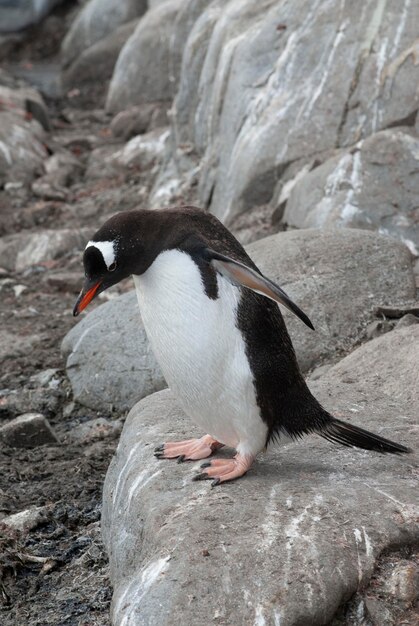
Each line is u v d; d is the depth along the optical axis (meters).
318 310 10.88
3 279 16.19
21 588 7.80
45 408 11.50
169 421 8.43
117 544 7.43
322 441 7.95
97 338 11.70
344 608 6.14
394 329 10.47
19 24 35.59
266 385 7.04
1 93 24.61
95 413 11.30
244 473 7.29
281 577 6.06
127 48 25.66
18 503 9.29
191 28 21.27
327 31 15.02
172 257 6.94
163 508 6.95
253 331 6.96
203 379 7.05
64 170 21.22
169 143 19.66
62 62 32.38
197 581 6.08
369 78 14.21
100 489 9.45
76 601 7.46
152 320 7.16
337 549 6.29
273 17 16.05
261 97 15.59
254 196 15.09
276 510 6.70
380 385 9.23
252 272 6.62
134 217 7.04
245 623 5.84
